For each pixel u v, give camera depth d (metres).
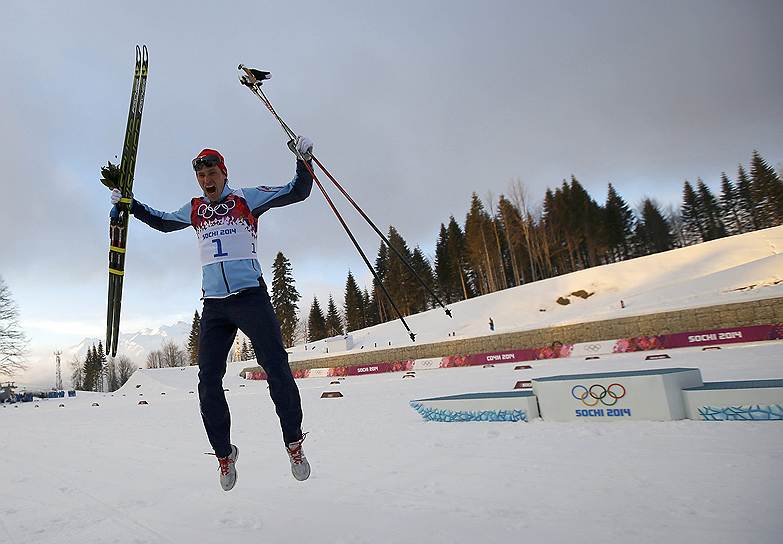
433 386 12.28
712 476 2.76
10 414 18.92
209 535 2.52
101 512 3.23
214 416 2.57
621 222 55.44
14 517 3.28
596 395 5.07
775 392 4.20
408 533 2.28
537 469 3.33
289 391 2.53
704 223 64.56
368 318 63.84
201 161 2.71
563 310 30.31
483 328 31.61
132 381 39.81
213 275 2.62
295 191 2.80
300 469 2.49
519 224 48.00
